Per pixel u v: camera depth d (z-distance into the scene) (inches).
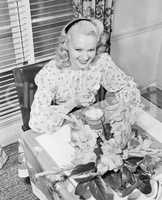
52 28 81.5
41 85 56.6
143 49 100.5
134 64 102.0
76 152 43.6
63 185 41.5
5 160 81.0
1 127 84.7
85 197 39.5
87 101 61.7
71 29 53.1
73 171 40.3
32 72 57.3
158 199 39.7
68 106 58.1
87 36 52.6
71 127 47.7
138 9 88.9
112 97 61.1
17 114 86.7
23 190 73.0
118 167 39.6
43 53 84.1
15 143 88.1
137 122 52.6
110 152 39.4
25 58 82.9
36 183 56.5
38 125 52.6
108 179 40.3
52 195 45.8
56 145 48.6
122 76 63.5
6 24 75.9
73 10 76.5
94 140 40.7
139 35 95.7
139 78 107.2
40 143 49.3
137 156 40.8
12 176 77.0
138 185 40.1
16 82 57.1
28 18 75.8
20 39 79.5
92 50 55.0
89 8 72.0
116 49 93.4
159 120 55.0
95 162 40.1
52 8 78.5
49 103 56.5
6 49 77.7
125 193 39.7
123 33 91.6
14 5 74.1
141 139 44.4
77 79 60.2
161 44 103.7
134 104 57.9
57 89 59.4
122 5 84.4
